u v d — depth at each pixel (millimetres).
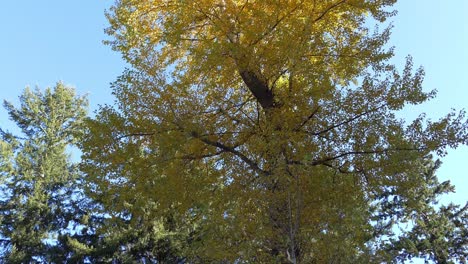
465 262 22719
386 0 8742
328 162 8203
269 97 8867
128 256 17125
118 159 7996
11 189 22125
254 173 7684
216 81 8664
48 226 20719
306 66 7883
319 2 9008
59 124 25469
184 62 10141
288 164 6902
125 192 8156
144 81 8234
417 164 7934
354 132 8070
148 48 9023
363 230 6043
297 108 8281
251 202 6809
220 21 8625
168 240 16938
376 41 8594
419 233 23359
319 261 5824
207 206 7855
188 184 8328
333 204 6328
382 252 6070
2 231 20531
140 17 9938
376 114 8062
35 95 26422
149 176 8055
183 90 8250
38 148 24000
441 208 24344
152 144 8203
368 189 8148
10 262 18516
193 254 7859
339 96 8039
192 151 8594
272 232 6074
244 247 6070
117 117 8039
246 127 8750
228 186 7730
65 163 23516
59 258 18359
